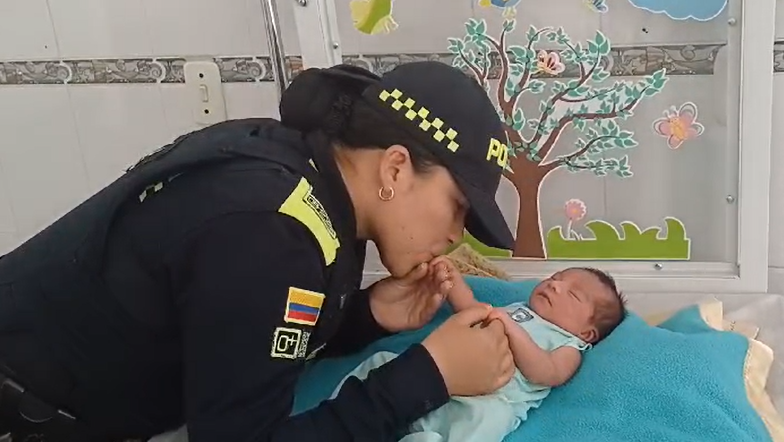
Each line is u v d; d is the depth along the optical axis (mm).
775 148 1465
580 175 1534
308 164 969
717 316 1392
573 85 1472
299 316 917
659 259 1555
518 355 1203
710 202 1493
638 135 1480
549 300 1371
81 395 1015
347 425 975
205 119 1696
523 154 1540
